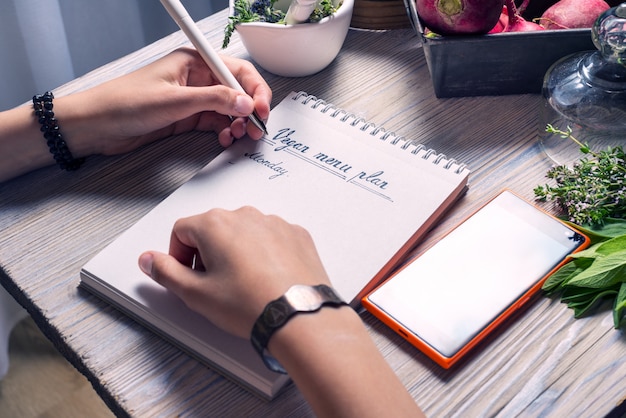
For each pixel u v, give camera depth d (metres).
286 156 0.71
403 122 0.77
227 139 0.73
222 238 0.55
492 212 0.64
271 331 0.50
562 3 0.78
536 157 0.72
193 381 0.55
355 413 0.46
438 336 0.55
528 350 0.56
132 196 0.70
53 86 1.24
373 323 0.58
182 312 0.57
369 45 0.88
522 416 0.52
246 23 0.77
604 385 0.53
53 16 1.16
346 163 0.69
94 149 0.74
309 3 0.74
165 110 0.71
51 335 0.61
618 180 0.63
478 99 0.79
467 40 0.73
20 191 0.72
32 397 1.26
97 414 1.24
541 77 0.77
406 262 0.63
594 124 0.68
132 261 0.62
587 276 0.56
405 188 0.66
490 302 0.57
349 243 0.62
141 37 1.34
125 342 0.58
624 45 0.63
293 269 0.53
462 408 0.53
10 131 0.71
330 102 0.80
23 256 0.66
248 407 0.54
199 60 0.77
